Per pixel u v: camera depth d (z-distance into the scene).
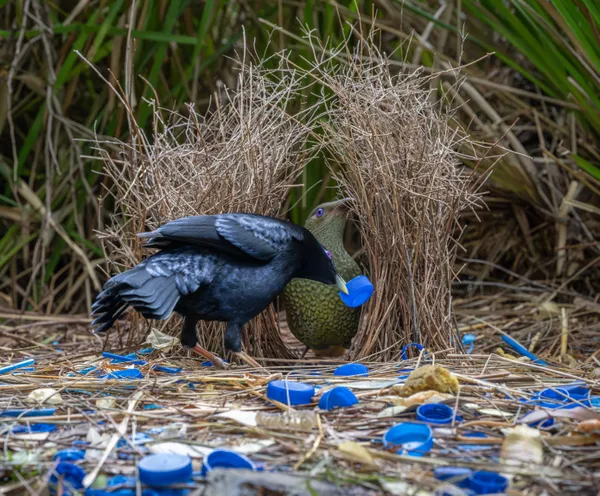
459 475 4.62
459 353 8.26
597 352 8.48
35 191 12.79
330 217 8.57
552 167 11.89
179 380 6.95
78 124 11.98
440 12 11.70
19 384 6.82
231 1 13.71
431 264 8.10
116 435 5.32
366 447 5.20
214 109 13.02
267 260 7.33
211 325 8.45
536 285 11.74
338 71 10.72
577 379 6.92
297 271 7.68
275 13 13.27
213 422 5.71
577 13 9.94
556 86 11.53
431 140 8.18
